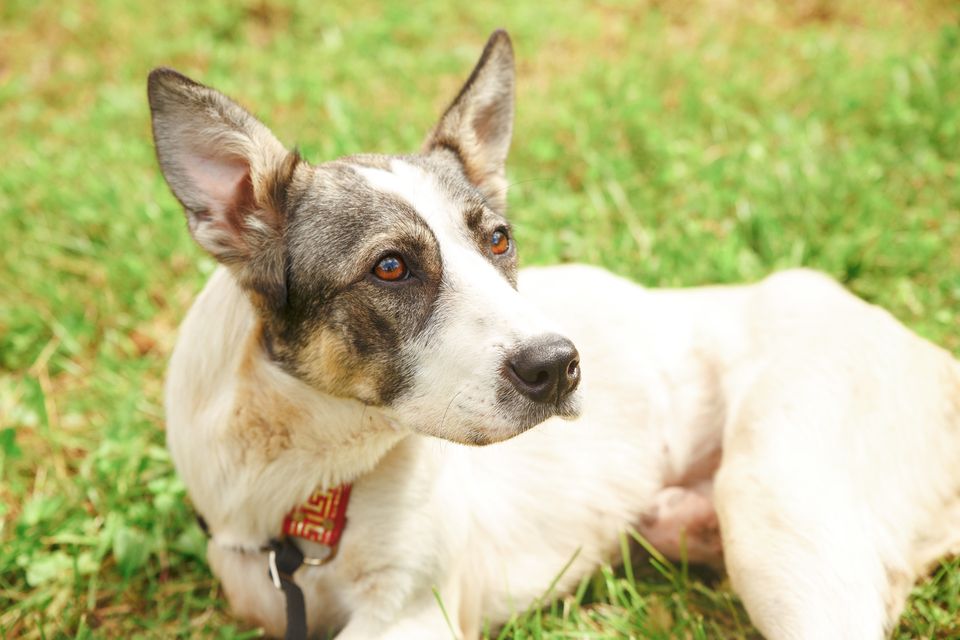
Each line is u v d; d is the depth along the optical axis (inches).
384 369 31.6
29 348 46.1
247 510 33.3
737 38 70.5
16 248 49.7
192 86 31.5
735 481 35.3
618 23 74.7
